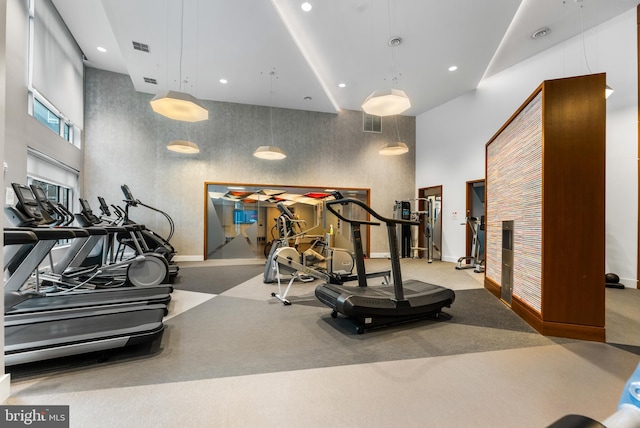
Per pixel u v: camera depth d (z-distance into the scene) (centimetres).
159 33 500
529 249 319
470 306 379
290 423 158
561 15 495
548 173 281
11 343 202
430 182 876
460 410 169
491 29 512
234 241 810
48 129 524
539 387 193
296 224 747
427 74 668
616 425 41
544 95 281
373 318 298
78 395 180
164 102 409
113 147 722
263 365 221
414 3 451
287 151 838
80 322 247
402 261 810
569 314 275
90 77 704
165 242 629
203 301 398
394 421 160
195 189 780
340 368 217
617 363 226
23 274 301
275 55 568
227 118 799
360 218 895
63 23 566
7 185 406
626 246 487
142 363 222
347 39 539
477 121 743
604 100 266
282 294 434
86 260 625
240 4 434
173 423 157
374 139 904
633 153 481
